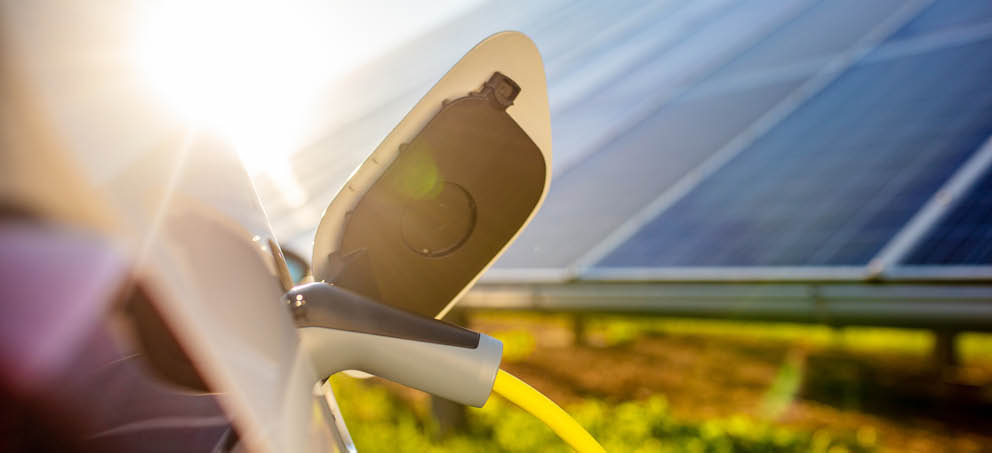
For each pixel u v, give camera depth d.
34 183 0.45
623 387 7.49
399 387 6.56
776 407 6.48
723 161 7.41
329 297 0.83
